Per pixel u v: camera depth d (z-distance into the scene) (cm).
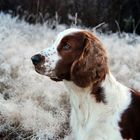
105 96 140
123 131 140
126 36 276
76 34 139
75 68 137
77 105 143
